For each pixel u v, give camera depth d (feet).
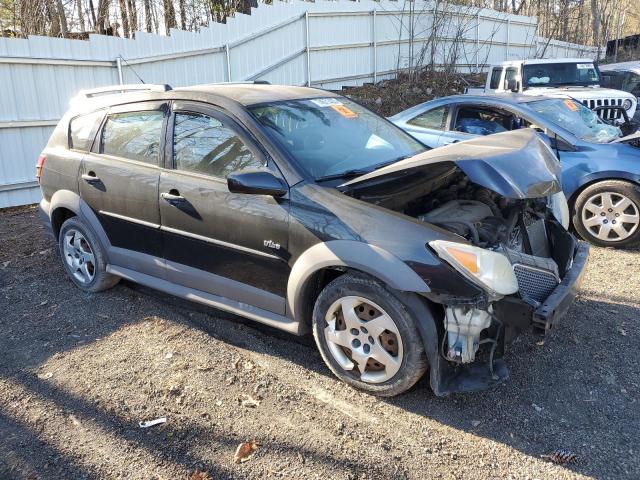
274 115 13.07
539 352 12.89
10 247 21.35
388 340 10.85
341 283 11.12
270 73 41.65
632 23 162.61
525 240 13.10
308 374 12.16
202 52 36.09
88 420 10.72
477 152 10.83
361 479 9.12
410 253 10.27
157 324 14.48
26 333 14.26
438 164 10.60
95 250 15.81
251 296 12.57
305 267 11.34
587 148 20.56
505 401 11.17
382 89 50.26
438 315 10.53
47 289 16.99
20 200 28.25
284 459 9.59
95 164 15.33
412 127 24.34
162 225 13.87
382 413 10.83
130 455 9.75
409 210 12.55
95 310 15.42
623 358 12.64
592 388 11.53
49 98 28.37
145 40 32.40
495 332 10.50
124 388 11.71
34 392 11.68
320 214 11.25
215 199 12.63
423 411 10.89
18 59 26.73
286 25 42.39
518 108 22.21
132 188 14.30
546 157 12.05
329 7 45.47
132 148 14.74
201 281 13.43
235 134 12.68
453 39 57.16
